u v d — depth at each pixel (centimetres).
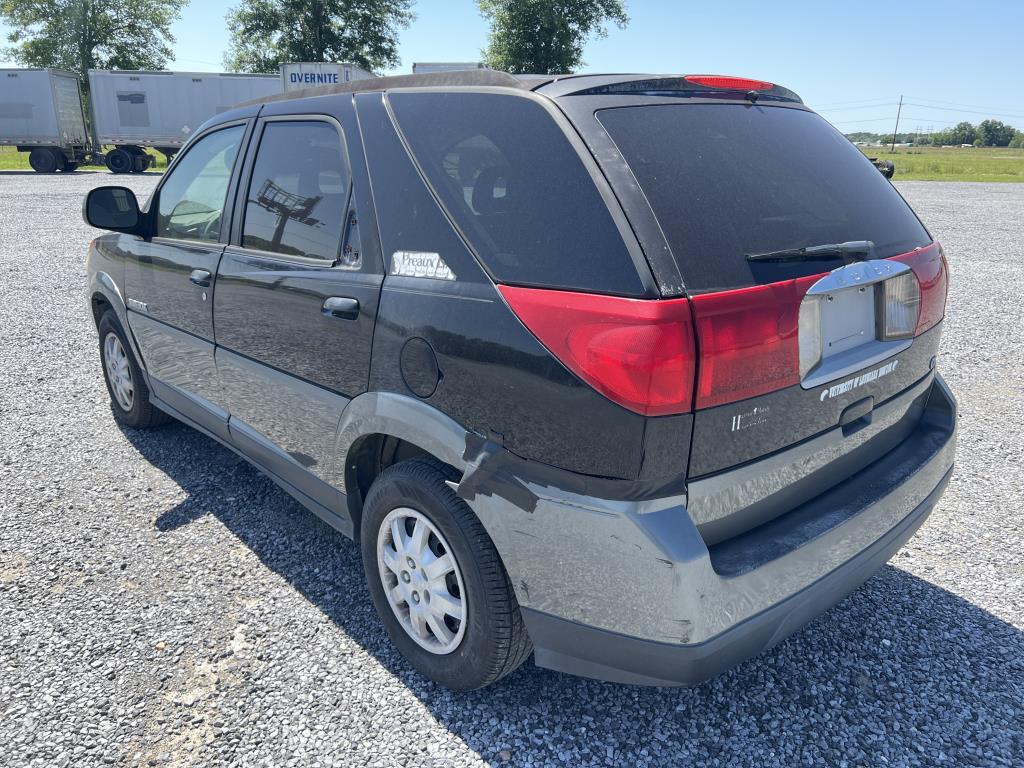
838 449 232
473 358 211
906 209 267
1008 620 288
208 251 337
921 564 326
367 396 248
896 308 236
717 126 229
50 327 708
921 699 247
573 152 204
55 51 4894
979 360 618
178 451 436
